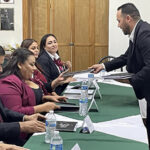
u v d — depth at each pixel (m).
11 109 2.39
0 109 2.26
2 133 2.02
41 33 6.76
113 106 2.77
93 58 6.77
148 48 2.77
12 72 2.59
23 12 6.53
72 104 2.75
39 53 4.02
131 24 2.99
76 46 6.78
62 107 2.57
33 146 1.74
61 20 6.75
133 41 2.96
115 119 2.33
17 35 6.60
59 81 3.44
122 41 6.53
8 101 2.39
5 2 6.52
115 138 1.89
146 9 6.42
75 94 3.20
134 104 2.85
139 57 2.92
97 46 6.74
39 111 2.48
